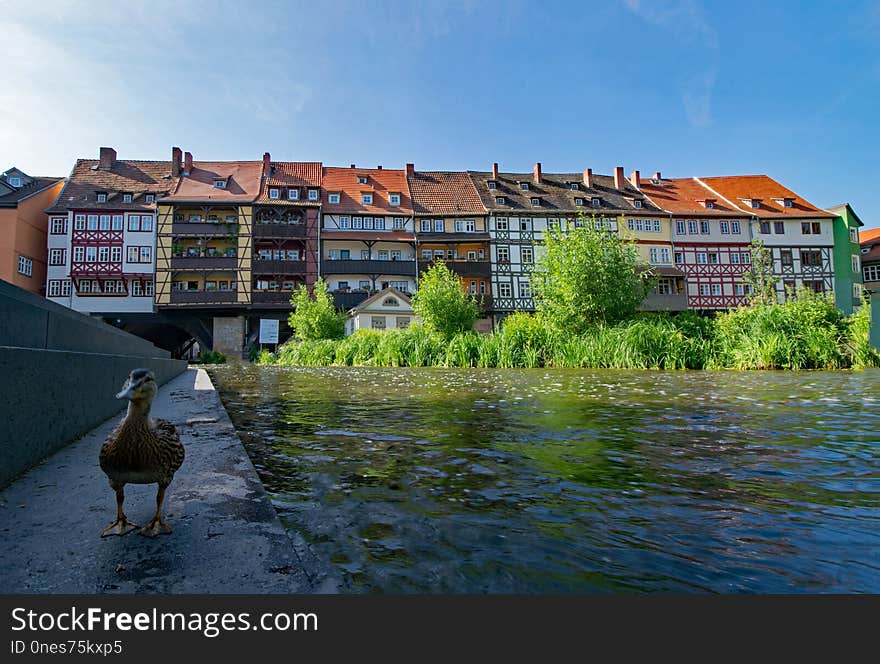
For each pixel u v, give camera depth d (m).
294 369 19.09
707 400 7.02
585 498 2.79
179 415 5.40
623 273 19.61
